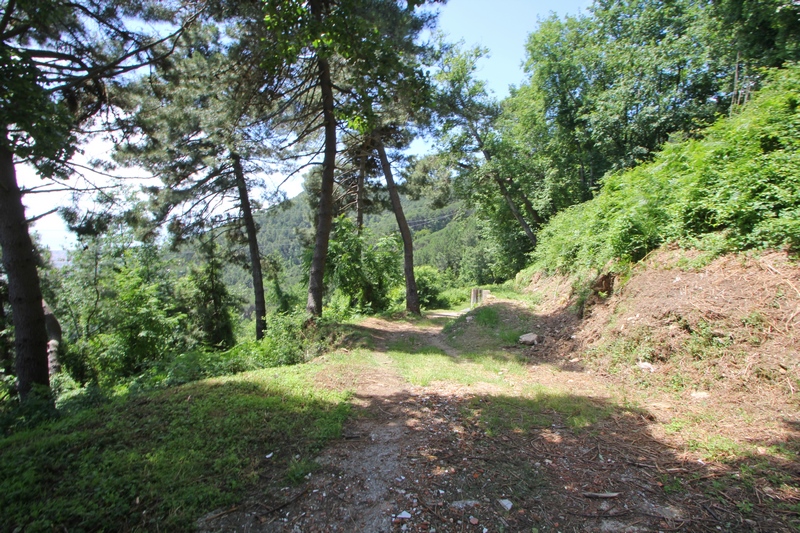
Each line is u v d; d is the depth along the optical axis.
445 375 6.32
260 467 3.37
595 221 9.79
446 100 14.76
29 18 6.75
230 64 9.41
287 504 2.90
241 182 17.50
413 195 20.38
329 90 10.77
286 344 8.91
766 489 2.79
